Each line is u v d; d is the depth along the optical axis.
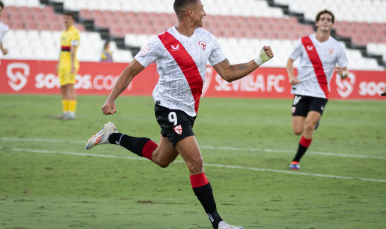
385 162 26.83
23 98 58.09
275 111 53.28
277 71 68.94
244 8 95.69
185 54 12.97
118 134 15.17
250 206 16.33
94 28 84.75
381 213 15.31
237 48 87.38
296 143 33.59
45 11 85.00
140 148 14.68
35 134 33.75
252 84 68.50
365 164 26.09
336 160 27.23
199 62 13.15
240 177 21.92
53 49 79.38
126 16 87.88
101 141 15.23
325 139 36.03
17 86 62.44
